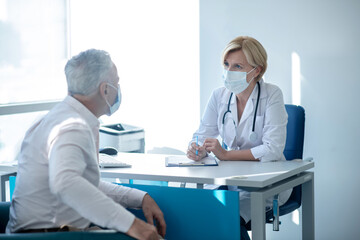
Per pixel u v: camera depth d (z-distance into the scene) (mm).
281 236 3592
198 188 2309
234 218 2088
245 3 3594
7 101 3621
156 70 4043
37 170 1703
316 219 3488
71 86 1840
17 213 1729
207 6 3746
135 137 3717
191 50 3887
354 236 3377
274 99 2666
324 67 3365
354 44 3262
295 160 2590
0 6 3537
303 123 2801
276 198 2377
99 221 1577
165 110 4039
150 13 4020
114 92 1917
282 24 3475
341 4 3277
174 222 2217
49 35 3914
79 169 1583
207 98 3828
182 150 3996
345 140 3348
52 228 1708
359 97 3275
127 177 2303
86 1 4113
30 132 1813
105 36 4176
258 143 2711
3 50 3572
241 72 2602
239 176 2166
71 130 1635
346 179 3369
